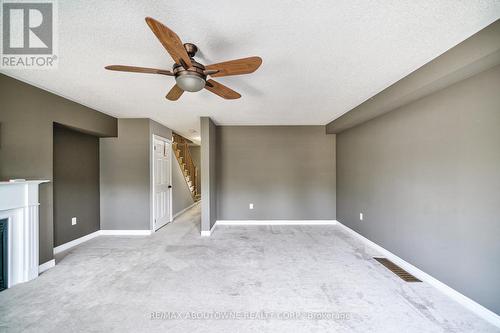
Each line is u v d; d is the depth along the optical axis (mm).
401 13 1303
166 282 2207
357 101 3021
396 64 1960
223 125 4641
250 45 1640
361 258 2805
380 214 3043
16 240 2178
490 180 1661
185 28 1431
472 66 1608
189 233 3975
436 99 2129
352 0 1198
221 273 2396
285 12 1286
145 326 1590
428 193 2227
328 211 4645
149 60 1863
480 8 1261
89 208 3682
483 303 1694
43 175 2492
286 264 2623
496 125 1623
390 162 2834
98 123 3459
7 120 2162
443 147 2055
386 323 1615
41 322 1624
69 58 1831
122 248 3197
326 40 1585
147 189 3945
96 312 1744
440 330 1546
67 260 2764
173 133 5680
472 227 1788
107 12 1284
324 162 4664
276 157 4652
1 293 2006
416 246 2379
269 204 4641
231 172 4641
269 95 2766
